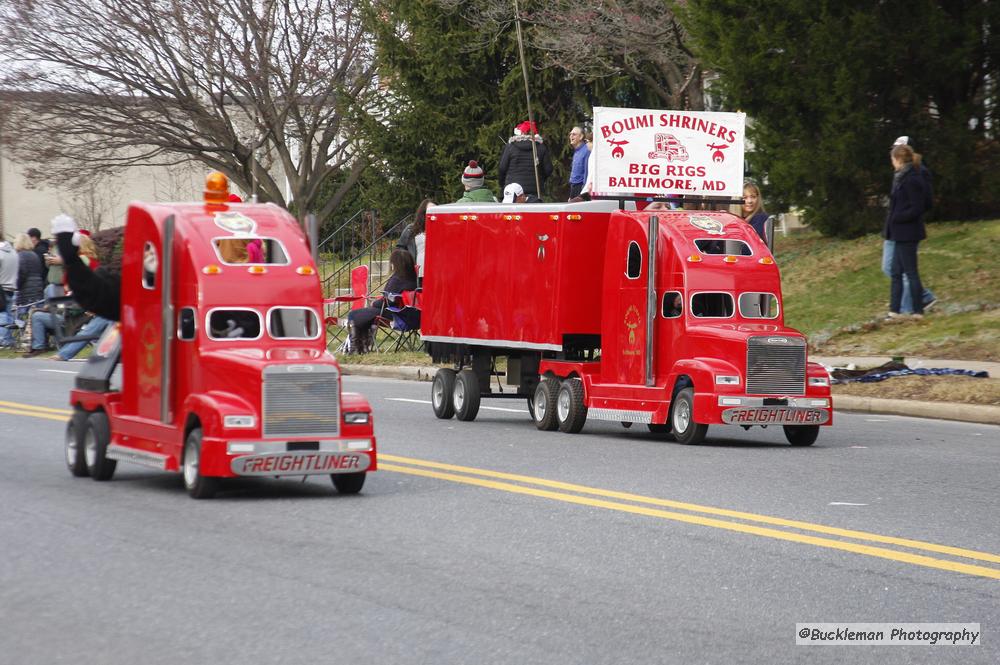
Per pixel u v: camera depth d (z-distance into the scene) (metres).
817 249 70.25
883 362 51.19
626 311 41.41
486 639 17.91
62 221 31.80
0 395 52.91
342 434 28.55
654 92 88.44
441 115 94.06
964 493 29.20
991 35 61.84
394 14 95.44
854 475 31.86
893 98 64.19
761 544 23.78
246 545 23.80
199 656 17.14
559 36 76.31
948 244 63.44
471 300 46.97
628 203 45.03
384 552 23.17
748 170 71.88
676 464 33.94
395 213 99.62
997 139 63.97
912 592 20.44
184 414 28.92
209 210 30.14
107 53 100.12
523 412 50.22
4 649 17.48
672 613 19.23
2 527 25.66
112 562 22.48
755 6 64.88
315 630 18.31
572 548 23.47
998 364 48.72
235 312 29.19
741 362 37.84
